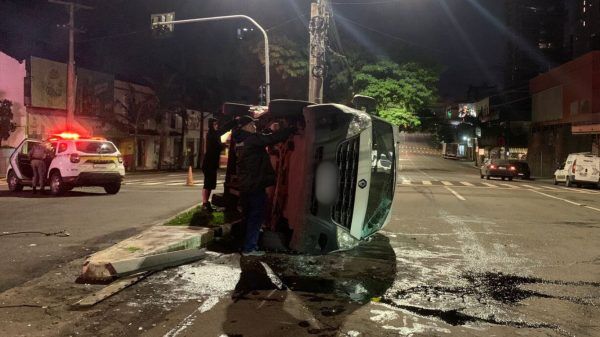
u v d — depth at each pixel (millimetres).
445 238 9984
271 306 5582
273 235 8094
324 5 18859
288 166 7953
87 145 17156
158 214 12711
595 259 8180
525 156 55938
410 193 20484
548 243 9570
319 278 6762
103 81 40406
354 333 4832
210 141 11289
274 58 34188
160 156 47031
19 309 5406
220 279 6613
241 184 7652
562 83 41031
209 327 4926
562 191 23281
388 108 37812
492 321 5234
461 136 87750
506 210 14852
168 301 5707
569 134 40094
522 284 6648
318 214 7289
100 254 7008
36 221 11406
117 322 5043
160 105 45844
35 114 34094
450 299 5957
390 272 7176
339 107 7273
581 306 5754
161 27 22672
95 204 14867
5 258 7770
